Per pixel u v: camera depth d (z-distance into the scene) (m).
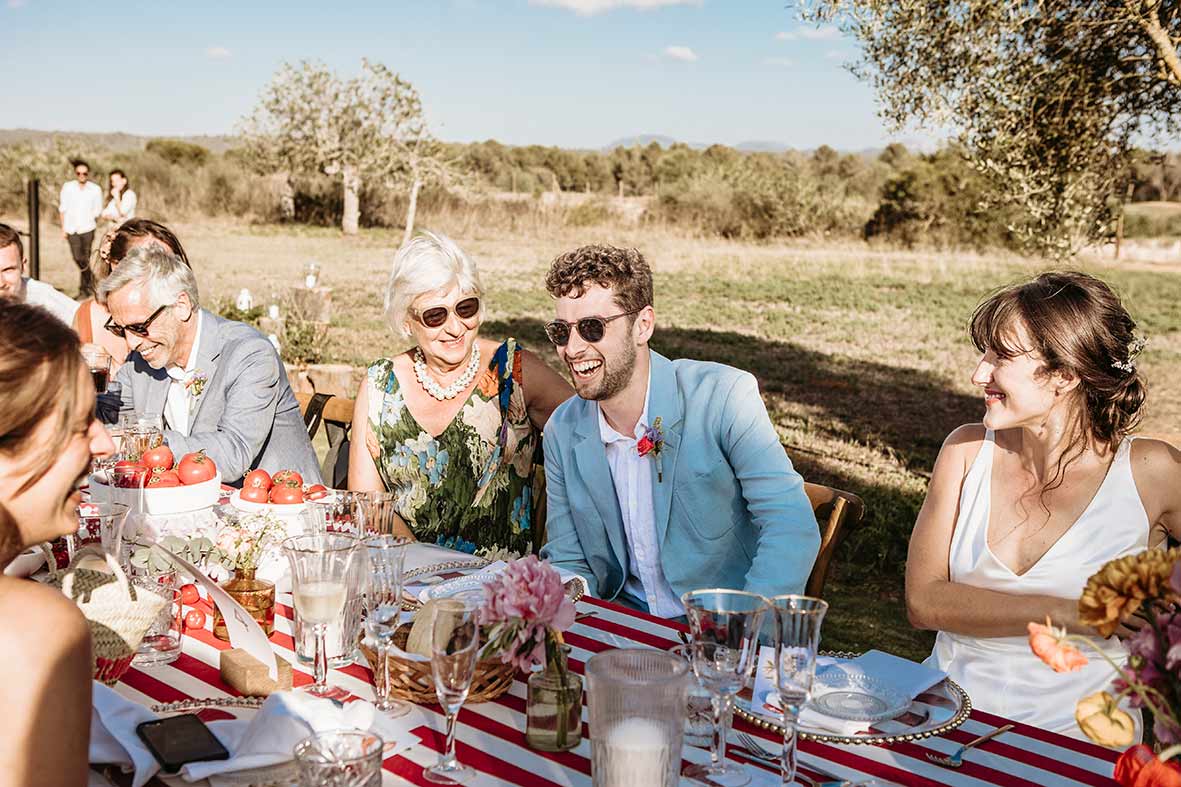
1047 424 2.40
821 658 1.98
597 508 2.82
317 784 1.30
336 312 14.66
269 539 2.30
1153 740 2.43
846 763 1.60
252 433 3.58
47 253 20.64
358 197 30.73
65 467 1.35
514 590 1.73
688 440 2.69
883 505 6.32
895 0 6.56
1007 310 2.37
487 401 3.26
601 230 29.16
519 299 16.91
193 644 2.06
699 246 26.25
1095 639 2.34
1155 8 5.92
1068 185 6.69
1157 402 10.17
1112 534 2.39
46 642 1.23
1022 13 6.28
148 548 2.04
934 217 26.61
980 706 2.40
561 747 1.63
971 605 2.42
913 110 6.75
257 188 31.22
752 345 12.96
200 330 3.64
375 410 3.28
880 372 11.42
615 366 2.65
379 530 2.31
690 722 1.70
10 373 1.28
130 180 30.45
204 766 1.45
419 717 1.75
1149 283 18.70
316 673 1.82
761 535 2.61
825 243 27.53
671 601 2.82
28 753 1.22
